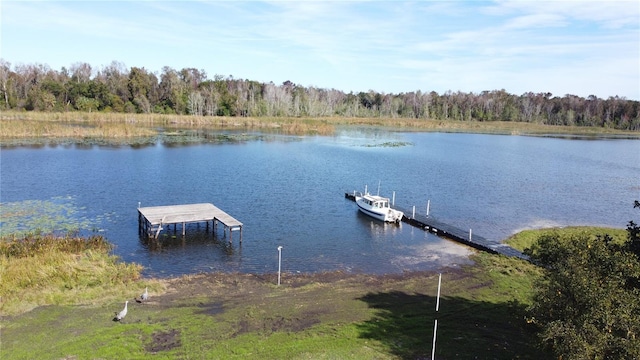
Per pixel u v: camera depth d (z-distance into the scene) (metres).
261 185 58.09
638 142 147.38
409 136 137.75
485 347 21.80
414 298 27.66
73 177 57.19
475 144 123.44
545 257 20.64
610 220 50.25
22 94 145.12
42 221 39.62
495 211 51.56
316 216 45.78
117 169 63.41
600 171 84.62
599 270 16.81
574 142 140.62
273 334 22.05
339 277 30.92
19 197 47.03
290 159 80.12
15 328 21.20
